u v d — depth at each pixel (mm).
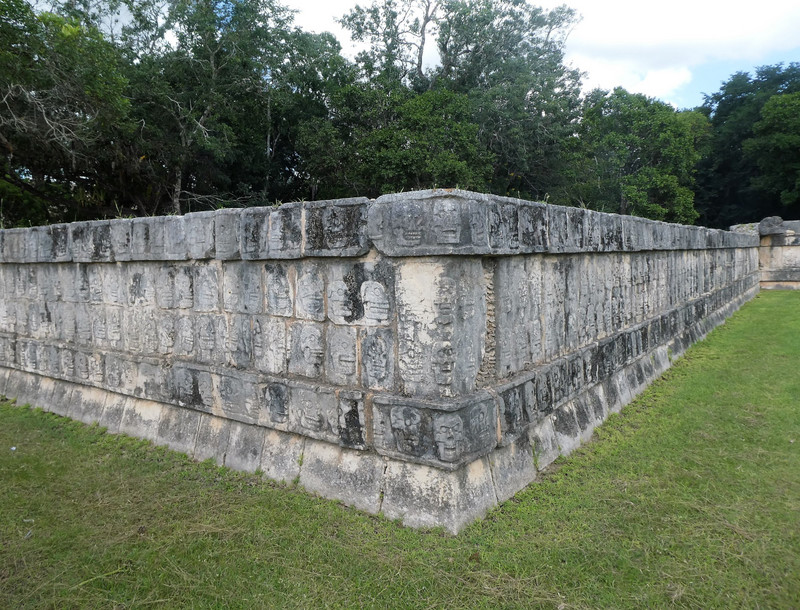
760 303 16500
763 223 20875
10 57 12398
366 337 4410
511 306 4691
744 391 7199
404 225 4035
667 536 3891
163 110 18016
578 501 4398
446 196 3869
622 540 3850
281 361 5062
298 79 21938
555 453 5176
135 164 18344
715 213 39156
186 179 21188
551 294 5398
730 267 15172
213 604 3340
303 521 4191
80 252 6969
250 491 4781
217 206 20516
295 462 4883
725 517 4117
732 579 3420
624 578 3457
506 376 4633
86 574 3678
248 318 5320
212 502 4602
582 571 3520
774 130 31672
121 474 5262
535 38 27891
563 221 5488
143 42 18938
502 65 26000
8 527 4309
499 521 4039
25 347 8016
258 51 20047
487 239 4125
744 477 4762
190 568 3695
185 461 5539
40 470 5383
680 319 9867
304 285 4812
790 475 4750
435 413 3955
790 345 9734
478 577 3453
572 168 26422
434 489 3996
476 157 20703
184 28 18906
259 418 5180
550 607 3209
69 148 16359
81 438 6332
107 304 6801
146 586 3533
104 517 4430
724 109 40219
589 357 6059
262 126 22094
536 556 3652
